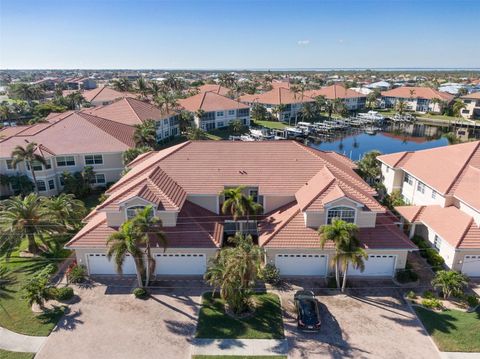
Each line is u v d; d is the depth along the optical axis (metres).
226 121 101.62
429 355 23.69
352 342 24.80
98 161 54.56
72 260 34.72
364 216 32.19
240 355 23.72
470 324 26.17
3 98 165.00
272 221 34.44
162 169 38.06
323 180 34.84
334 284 30.84
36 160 48.12
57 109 101.31
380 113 131.38
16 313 27.48
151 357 23.61
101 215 35.81
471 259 31.95
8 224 34.12
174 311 27.89
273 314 27.48
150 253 31.16
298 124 106.25
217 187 36.62
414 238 37.56
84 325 26.38
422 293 29.92
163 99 85.19
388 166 47.72
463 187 36.41
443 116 126.50
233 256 26.20
